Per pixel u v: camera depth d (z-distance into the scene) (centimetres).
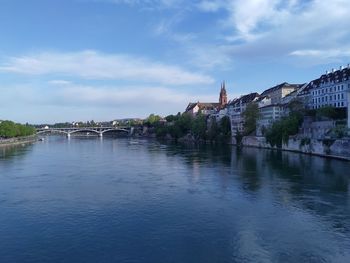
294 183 7831
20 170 10319
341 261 4031
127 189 7544
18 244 4597
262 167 10269
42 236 4841
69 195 7031
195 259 4125
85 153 16000
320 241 4550
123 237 4772
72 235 4862
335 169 9569
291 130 15038
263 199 6519
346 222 5219
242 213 5706
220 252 4288
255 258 4125
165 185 7931
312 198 6519
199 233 4872
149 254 4266
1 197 6894
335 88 16112
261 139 17375
